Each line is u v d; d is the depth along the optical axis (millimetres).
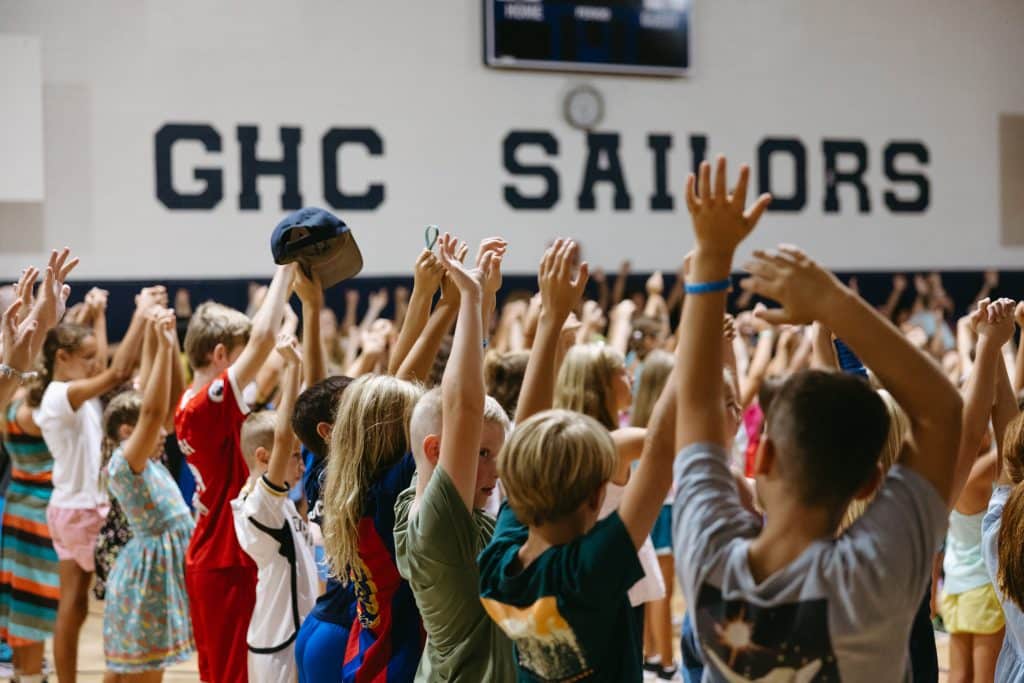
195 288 7770
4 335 2430
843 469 1364
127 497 3730
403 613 2215
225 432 3279
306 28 7988
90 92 7559
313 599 3129
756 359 5121
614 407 3166
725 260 1447
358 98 8102
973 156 9422
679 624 5641
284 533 3002
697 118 8836
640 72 8625
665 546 4605
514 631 1653
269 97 7922
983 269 9422
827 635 1347
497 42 8297
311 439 2707
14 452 4484
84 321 5434
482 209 8375
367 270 8125
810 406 1369
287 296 3357
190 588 3398
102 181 7590
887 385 1409
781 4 9016
